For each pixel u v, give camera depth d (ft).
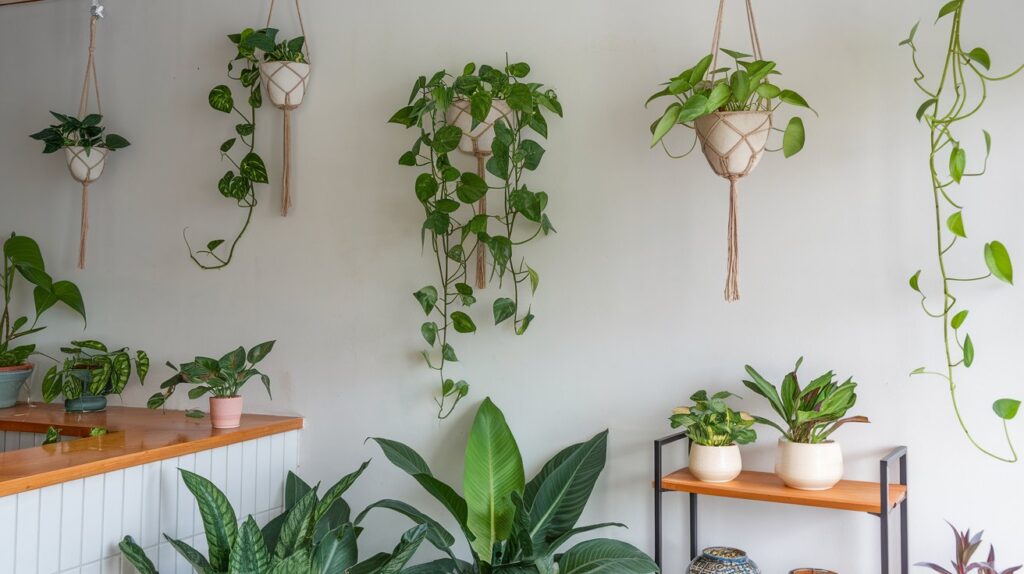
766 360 8.11
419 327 9.52
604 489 8.68
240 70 10.37
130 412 10.24
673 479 7.66
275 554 7.18
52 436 8.79
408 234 9.59
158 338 10.69
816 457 7.16
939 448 7.47
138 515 7.58
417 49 9.62
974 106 7.42
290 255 10.12
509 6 9.25
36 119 11.36
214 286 10.46
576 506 8.16
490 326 9.22
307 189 10.07
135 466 7.54
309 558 7.19
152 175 10.78
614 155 8.76
